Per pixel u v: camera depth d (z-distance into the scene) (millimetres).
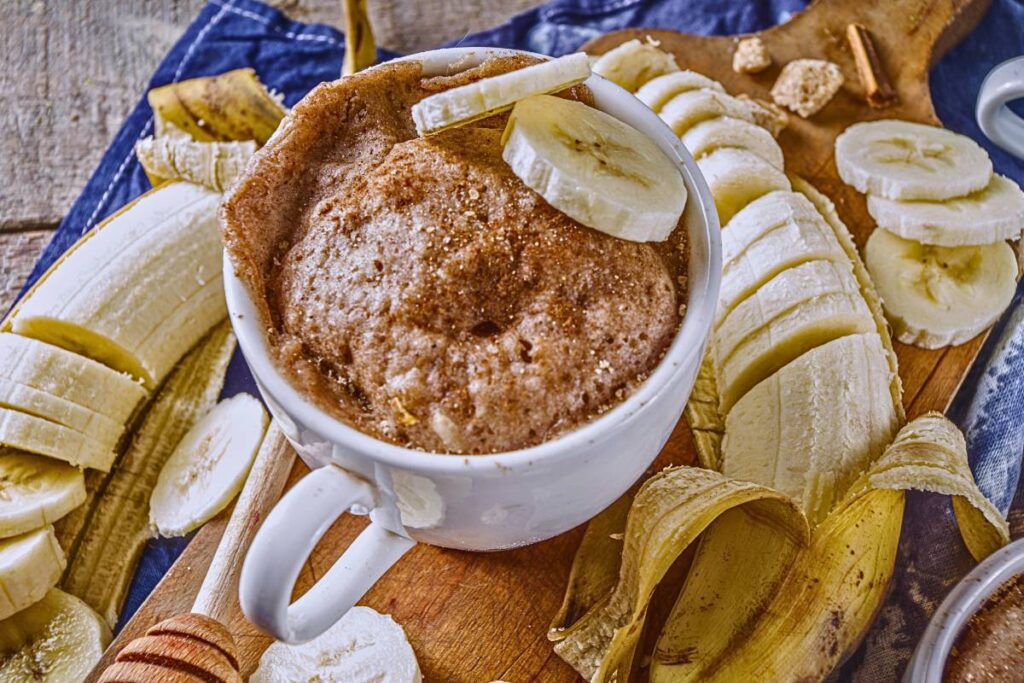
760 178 367
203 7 452
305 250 297
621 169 297
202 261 369
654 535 313
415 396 286
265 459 338
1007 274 365
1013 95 344
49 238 410
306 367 289
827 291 347
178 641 309
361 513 304
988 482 352
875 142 380
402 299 290
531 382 286
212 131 404
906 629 335
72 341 362
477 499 287
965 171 371
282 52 435
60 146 426
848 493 328
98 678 326
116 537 352
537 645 327
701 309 296
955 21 401
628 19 435
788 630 321
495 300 292
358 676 322
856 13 407
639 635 320
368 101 310
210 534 343
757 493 312
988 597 325
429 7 454
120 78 440
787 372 342
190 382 369
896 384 350
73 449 346
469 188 299
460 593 332
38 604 340
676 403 295
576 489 294
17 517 337
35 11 451
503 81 290
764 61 399
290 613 290
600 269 293
